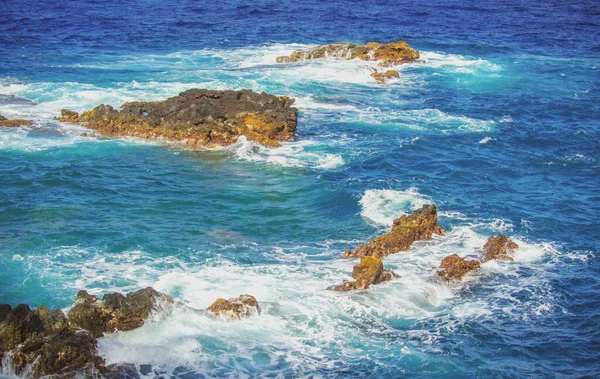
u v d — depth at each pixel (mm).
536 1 130375
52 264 29797
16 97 53375
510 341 25875
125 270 29531
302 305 27188
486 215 36562
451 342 25594
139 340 24547
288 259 31062
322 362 24141
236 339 24969
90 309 24578
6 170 39938
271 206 36812
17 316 23141
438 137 48969
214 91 51062
